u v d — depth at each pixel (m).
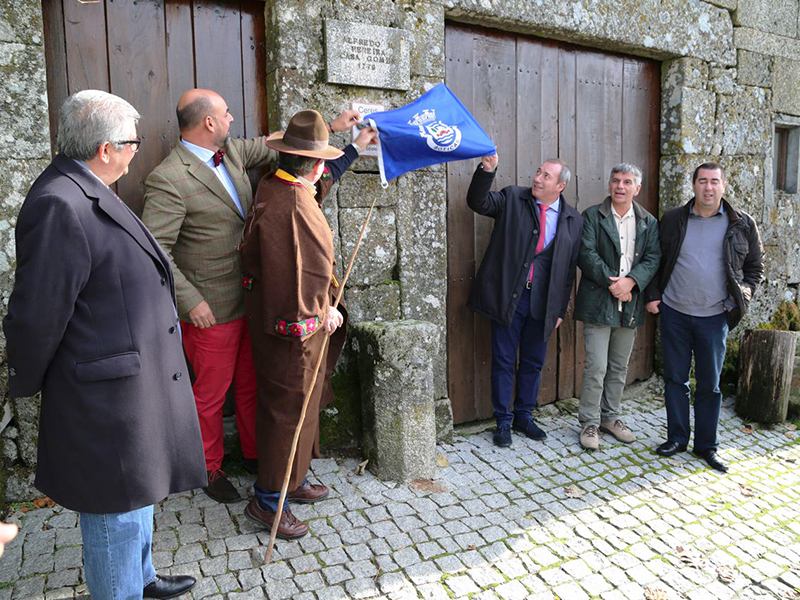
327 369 2.78
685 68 4.31
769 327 5.00
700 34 4.36
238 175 2.73
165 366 1.87
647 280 3.45
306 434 2.49
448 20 3.54
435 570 2.34
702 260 3.34
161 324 1.86
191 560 2.32
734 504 2.95
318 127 2.37
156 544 2.41
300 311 2.29
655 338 4.60
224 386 2.75
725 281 3.30
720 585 2.34
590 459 3.38
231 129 3.06
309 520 2.63
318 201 2.87
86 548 1.83
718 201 3.28
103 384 1.72
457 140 3.08
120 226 1.77
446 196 3.61
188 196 2.54
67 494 1.74
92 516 1.80
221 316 2.67
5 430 2.62
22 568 2.22
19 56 2.47
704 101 4.44
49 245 1.61
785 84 4.93
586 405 3.56
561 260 3.43
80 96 1.76
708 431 3.40
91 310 1.71
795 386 4.14
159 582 2.12
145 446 1.79
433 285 3.50
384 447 2.97
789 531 2.74
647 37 4.09
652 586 2.31
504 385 3.52
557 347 4.16
